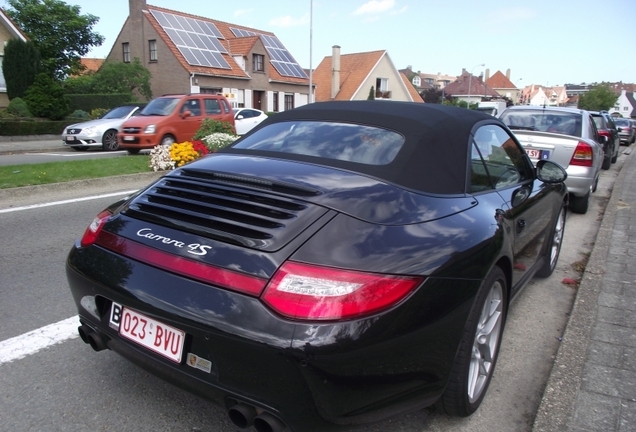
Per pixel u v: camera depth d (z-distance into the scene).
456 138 3.00
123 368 3.07
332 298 1.90
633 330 3.52
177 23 37.38
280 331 1.88
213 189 2.56
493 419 2.74
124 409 2.67
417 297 2.06
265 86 39.94
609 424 2.51
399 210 2.35
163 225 2.38
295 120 3.34
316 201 2.28
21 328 3.53
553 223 4.54
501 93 118.56
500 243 2.68
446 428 2.64
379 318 1.94
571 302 4.41
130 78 33.25
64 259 5.01
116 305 2.35
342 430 2.01
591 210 8.55
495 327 2.90
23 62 25.30
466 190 2.84
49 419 2.57
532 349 3.55
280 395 1.92
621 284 4.40
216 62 36.59
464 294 2.29
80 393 2.80
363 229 2.16
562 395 2.75
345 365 1.90
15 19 37.16
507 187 3.43
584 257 5.76
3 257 5.01
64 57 39.25
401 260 2.08
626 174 12.51
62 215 6.75
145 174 9.74
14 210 6.95
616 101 116.88
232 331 1.93
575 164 7.43
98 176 9.13
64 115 24.61
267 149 3.04
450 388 2.45
